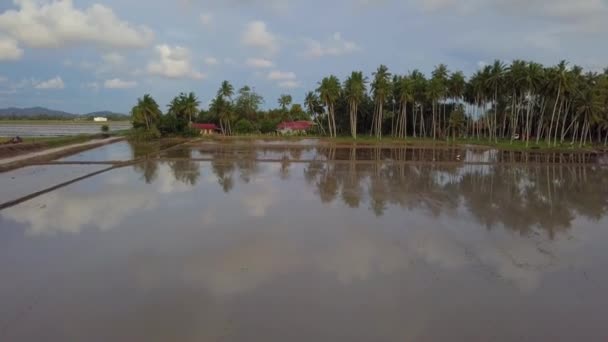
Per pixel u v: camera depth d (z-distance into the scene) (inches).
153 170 1122.0
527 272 419.2
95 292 362.0
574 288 382.6
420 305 343.3
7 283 381.1
